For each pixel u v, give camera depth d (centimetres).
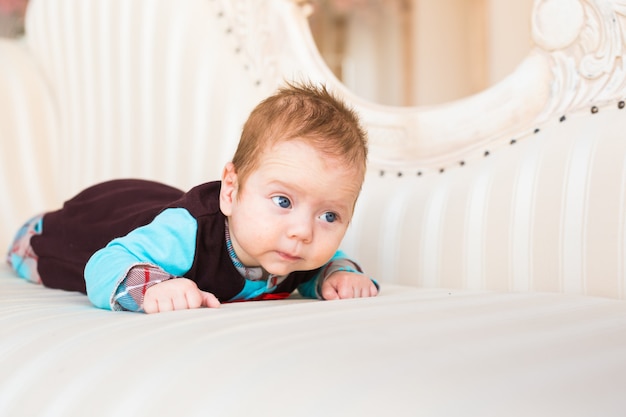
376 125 177
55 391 68
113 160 227
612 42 136
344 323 79
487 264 143
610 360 65
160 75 213
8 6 323
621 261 122
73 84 240
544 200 135
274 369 62
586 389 56
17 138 241
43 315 93
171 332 76
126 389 64
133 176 220
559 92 144
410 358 63
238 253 117
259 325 78
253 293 124
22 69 249
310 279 132
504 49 361
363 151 111
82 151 237
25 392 70
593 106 137
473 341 71
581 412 51
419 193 162
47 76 251
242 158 110
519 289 137
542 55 149
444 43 614
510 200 141
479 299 108
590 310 97
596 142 132
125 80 223
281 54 191
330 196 105
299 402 56
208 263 116
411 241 159
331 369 61
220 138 198
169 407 60
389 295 118
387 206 167
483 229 145
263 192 105
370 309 92
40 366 73
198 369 65
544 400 53
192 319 83
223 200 113
